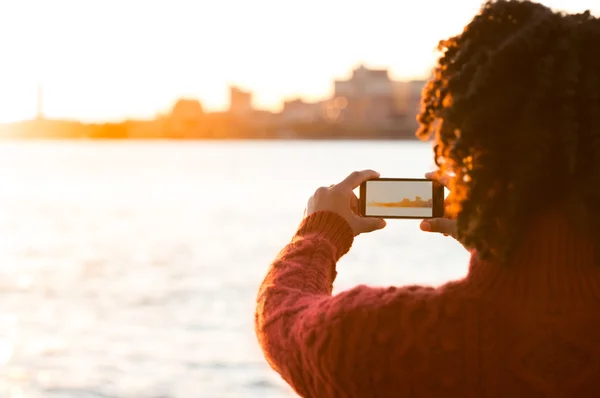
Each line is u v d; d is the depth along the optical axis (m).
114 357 13.23
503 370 1.21
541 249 1.21
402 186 1.63
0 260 26.47
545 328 1.20
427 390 1.24
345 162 133.12
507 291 1.23
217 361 12.73
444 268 24.25
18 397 10.97
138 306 18.12
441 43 1.30
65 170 115.19
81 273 23.66
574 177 1.19
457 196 1.25
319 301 1.34
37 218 41.81
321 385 1.31
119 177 90.56
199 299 18.98
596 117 1.17
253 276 22.97
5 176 93.12
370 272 23.80
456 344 1.22
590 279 1.20
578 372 1.19
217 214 44.09
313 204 1.56
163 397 10.80
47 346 14.12
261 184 74.12
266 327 1.39
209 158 179.00
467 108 1.21
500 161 1.19
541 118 1.18
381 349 1.25
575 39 1.20
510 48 1.20
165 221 40.34
